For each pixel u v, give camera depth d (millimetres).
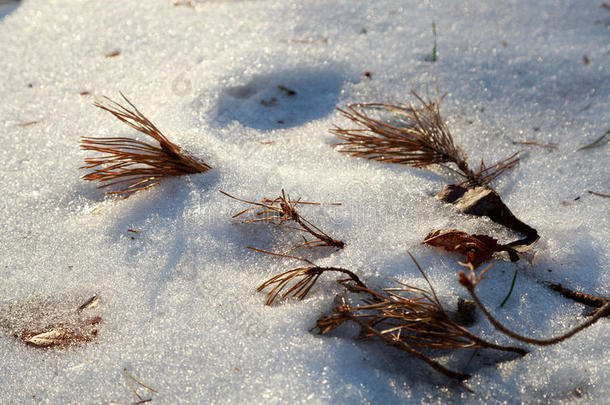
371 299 766
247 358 749
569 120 870
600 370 743
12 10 965
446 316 741
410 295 766
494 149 852
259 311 764
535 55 917
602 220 802
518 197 821
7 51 922
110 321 769
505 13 962
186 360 751
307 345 750
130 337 762
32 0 978
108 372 751
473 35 938
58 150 847
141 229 800
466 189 808
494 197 795
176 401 740
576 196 819
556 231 793
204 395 740
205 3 973
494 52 921
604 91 888
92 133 855
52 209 818
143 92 886
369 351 754
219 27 944
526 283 774
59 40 933
